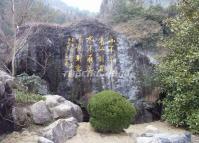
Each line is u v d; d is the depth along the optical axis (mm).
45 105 8867
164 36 14289
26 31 12250
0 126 7602
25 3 13227
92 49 11555
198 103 9930
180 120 10203
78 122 9555
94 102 8812
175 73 10305
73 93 11258
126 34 14328
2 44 13008
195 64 10273
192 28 10578
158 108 11516
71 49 11656
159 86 11305
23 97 9070
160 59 11648
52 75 11555
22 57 11781
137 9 16250
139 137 8477
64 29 11930
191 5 11055
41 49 11781
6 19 14445
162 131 9805
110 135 8719
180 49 10922
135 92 11219
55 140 7688
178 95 10062
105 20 16359
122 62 11430
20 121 8219
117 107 8609
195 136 9414
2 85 7543
